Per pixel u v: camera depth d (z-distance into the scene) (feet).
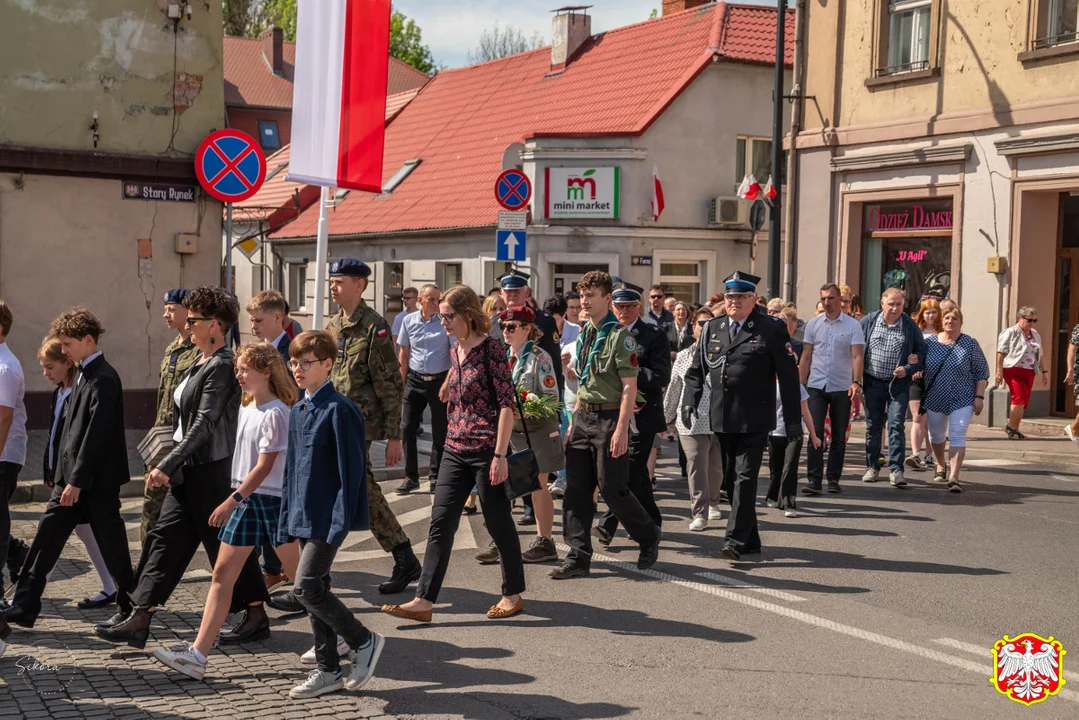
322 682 17.30
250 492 17.85
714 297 45.16
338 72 34.42
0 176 38.86
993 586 24.08
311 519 17.16
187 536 19.49
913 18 60.18
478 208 90.99
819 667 18.62
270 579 23.41
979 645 19.88
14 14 38.86
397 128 119.14
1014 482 38.81
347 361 24.80
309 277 113.50
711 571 25.53
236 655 19.36
